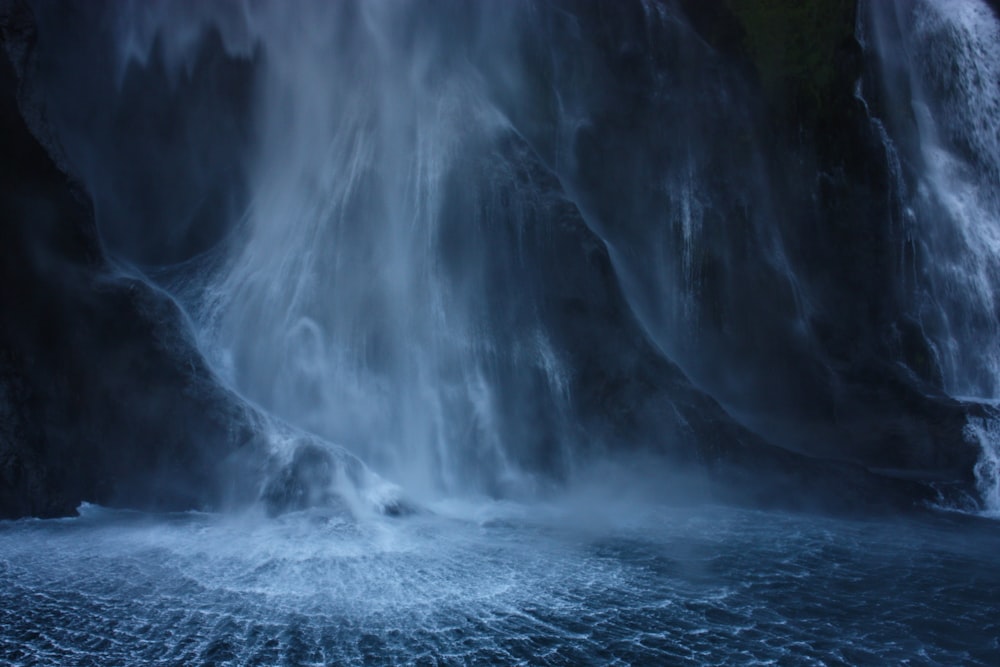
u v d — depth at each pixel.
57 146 15.38
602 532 15.29
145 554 12.62
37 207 15.41
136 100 20.84
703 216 22.92
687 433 18.72
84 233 15.88
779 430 21.70
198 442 15.71
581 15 23.89
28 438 14.93
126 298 16.03
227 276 19.69
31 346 15.47
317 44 21.48
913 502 18.62
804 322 23.39
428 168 20.03
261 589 11.30
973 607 11.85
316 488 15.18
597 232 22.16
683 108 23.66
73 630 9.77
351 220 19.52
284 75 21.48
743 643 10.20
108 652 9.23
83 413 15.75
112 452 15.75
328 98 21.06
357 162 19.97
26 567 11.86
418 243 19.56
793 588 12.41
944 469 20.80
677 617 10.97
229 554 12.71
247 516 14.89
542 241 19.66
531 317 19.36
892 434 21.59
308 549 13.04
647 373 19.30
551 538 14.65
